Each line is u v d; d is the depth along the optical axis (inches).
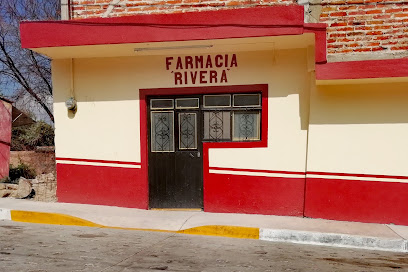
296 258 173.5
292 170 237.8
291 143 237.1
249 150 243.0
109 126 260.4
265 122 239.9
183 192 255.4
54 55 253.6
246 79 241.6
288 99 236.5
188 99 252.4
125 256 166.9
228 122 248.8
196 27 210.5
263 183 241.9
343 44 224.1
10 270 144.1
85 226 224.2
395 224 221.6
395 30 217.8
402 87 219.1
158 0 239.9
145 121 254.7
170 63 250.4
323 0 225.1
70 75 262.7
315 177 231.8
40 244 182.1
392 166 221.9
